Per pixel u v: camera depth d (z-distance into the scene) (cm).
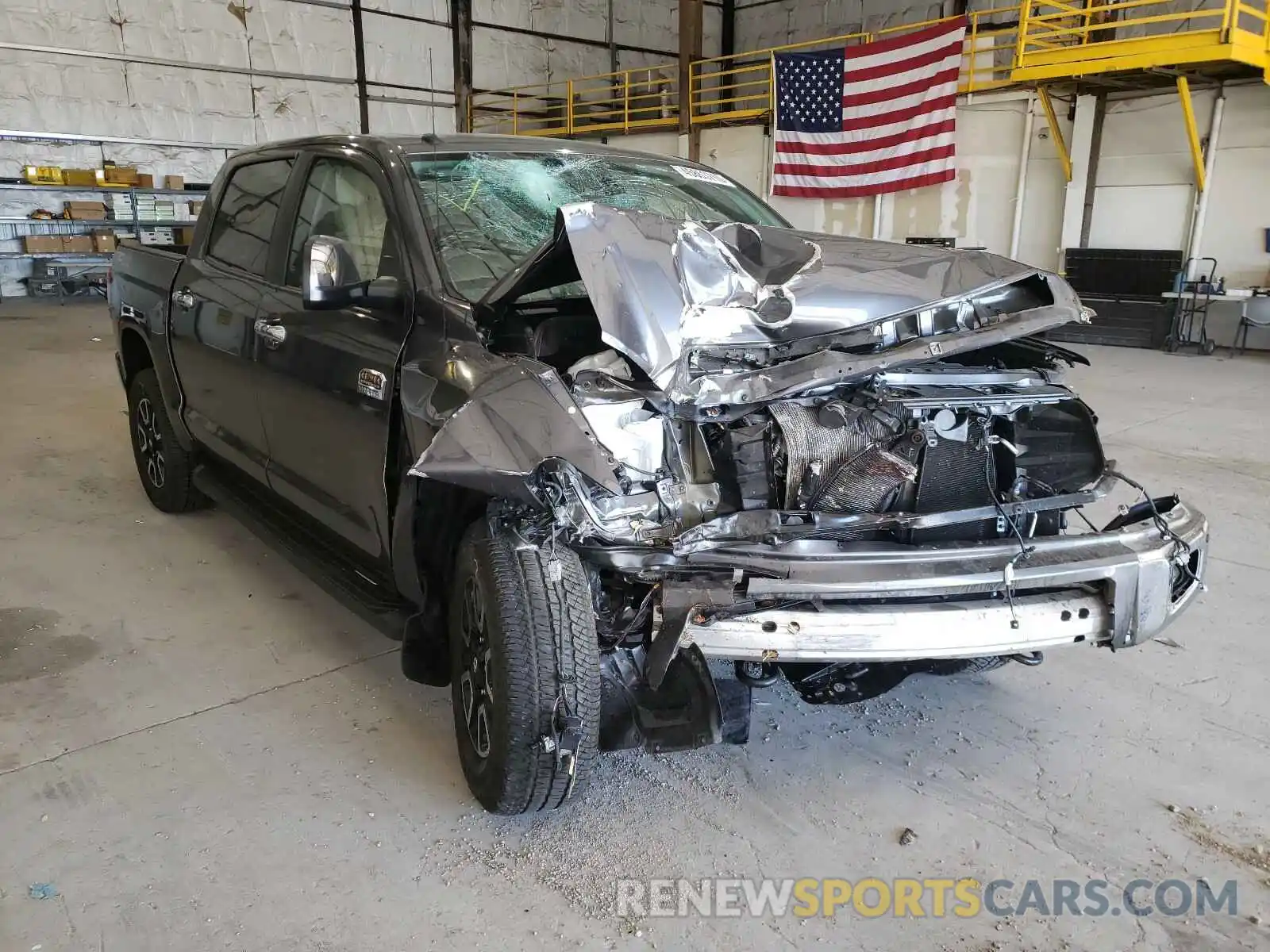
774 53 1295
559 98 1856
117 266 448
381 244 273
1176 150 1048
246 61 1551
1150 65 934
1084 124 1098
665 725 214
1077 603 221
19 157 1410
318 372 274
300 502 304
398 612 256
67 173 1409
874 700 284
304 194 315
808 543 210
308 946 184
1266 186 997
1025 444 259
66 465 529
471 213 274
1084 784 242
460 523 239
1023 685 294
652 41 1950
